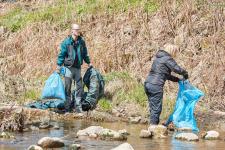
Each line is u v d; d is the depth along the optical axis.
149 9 30.86
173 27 29.03
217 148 15.40
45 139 14.77
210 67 25.38
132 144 15.74
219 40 27.03
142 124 20.28
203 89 24.11
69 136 16.89
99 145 15.32
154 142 16.19
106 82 25.11
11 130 17.55
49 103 23.00
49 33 32.09
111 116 21.66
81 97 23.25
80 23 32.19
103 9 32.62
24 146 14.89
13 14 36.91
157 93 18.94
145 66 27.02
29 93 24.89
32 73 29.00
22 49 32.09
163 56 19.00
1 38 33.97
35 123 19.17
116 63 27.67
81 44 23.20
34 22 34.16
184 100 19.20
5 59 31.14
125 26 30.17
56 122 20.12
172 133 18.20
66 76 22.97
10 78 26.94
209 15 28.77
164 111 21.53
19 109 18.52
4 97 24.33
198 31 28.23
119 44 28.73
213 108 22.86
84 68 27.61
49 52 30.23
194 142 16.42
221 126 20.08
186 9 29.27
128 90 24.47
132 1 32.44
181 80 19.27
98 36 30.31
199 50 27.11
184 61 26.38
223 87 23.95
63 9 34.78
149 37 28.89
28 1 38.81
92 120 21.09
